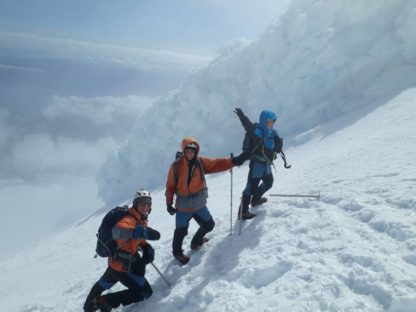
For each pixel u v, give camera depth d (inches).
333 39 725.3
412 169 237.9
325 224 197.3
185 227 224.5
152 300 207.2
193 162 217.6
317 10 754.8
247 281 179.8
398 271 143.2
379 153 305.7
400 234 167.2
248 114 906.1
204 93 976.3
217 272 202.1
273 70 808.9
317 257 171.0
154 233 193.6
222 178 685.9
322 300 141.6
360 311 131.4
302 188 271.9
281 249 190.2
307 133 631.2
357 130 507.2
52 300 305.3
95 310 207.6
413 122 385.1
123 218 196.1
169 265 237.0
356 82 696.4
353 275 148.9
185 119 1004.6
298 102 758.5
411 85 598.5
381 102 587.5
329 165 327.3
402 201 195.9
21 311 299.9
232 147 919.7
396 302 129.7
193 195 221.0
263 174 240.8
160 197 787.4
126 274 202.7
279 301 149.0
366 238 173.0
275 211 237.6
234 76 936.9
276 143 238.2
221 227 253.1
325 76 724.7
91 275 344.2
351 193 223.0
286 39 813.2
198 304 180.4
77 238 783.1
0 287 561.0
